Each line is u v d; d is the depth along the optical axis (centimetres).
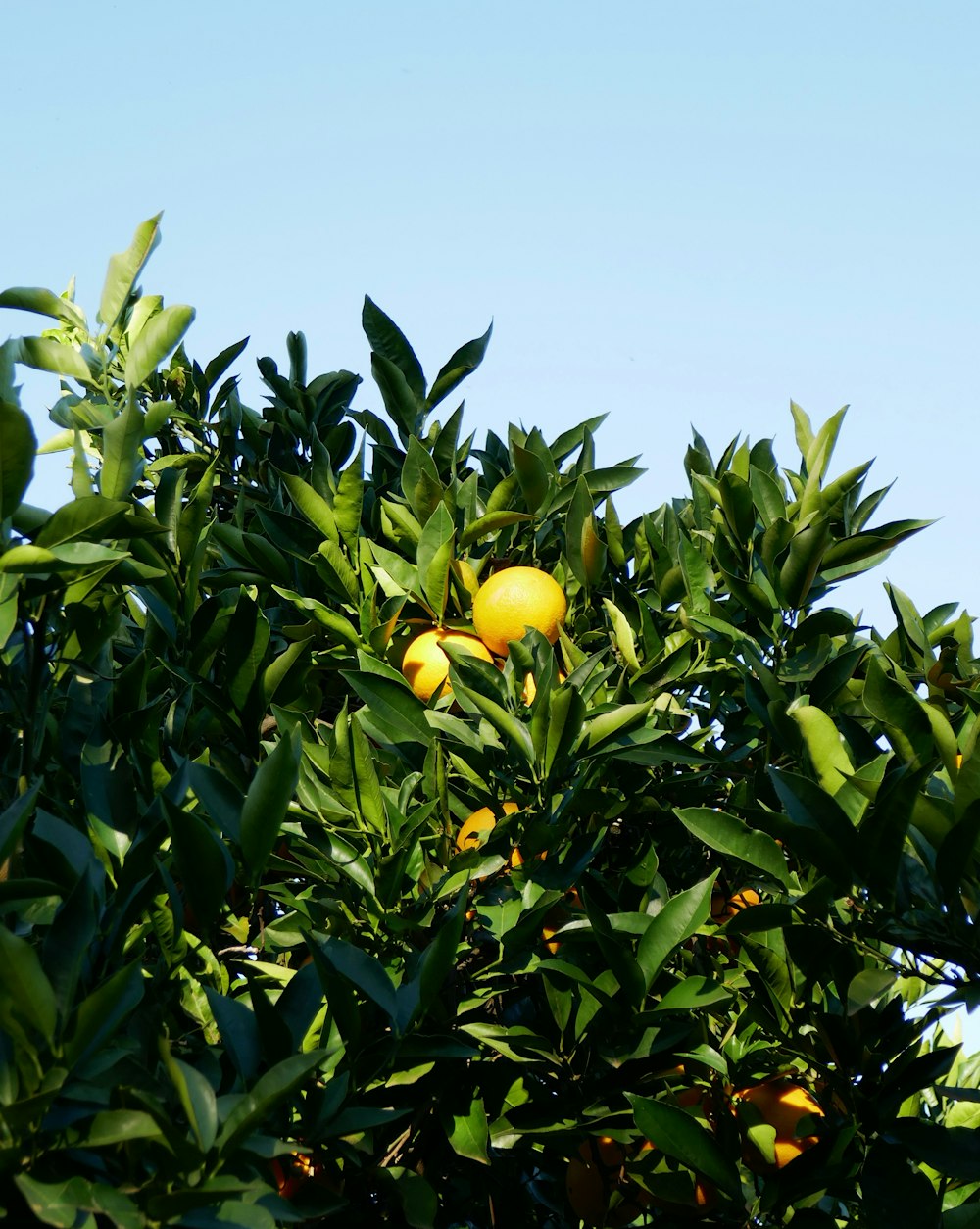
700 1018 321
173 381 498
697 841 383
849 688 392
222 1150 199
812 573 370
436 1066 312
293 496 395
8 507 233
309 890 323
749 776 382
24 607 267
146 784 303
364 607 388
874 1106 299
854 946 301
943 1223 283
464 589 405
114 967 259
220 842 256
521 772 333
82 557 235
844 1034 304
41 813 255
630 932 319
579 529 405
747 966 340
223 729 359
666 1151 282
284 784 261
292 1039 251
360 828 315
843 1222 357
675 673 378
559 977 314
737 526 391
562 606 388
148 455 495
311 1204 252
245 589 347
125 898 261
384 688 349
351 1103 269
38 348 332
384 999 271
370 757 335
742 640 369
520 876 325
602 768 345
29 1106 188
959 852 267
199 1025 281
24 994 193
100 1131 192
